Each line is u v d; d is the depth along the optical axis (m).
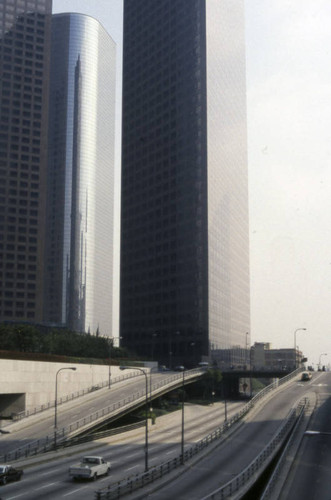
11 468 51.69
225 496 44.44
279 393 112.88
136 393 111.25
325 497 42.72
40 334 135.50
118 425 102.56
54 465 60.81
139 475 53.25
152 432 90.25
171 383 125.94
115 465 60.72
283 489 45.62
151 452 69.88
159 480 51.84
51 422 86.81
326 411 86.75
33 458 63.31
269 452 61.88
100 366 124.81
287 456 58.94
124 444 77.62
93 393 112.44
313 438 68.00
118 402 99.50
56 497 45.22
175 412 118.81
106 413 91.56
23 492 47.09
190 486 50.31
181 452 64.56
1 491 47.47
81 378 115.81
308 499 42.25
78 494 46.34
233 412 120.94
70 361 116.12
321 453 60.16
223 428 80.56
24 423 85.44
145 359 187.00
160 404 126.19
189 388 167.25
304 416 83.62
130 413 111.12
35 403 98.56
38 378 100.12
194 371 155.50
